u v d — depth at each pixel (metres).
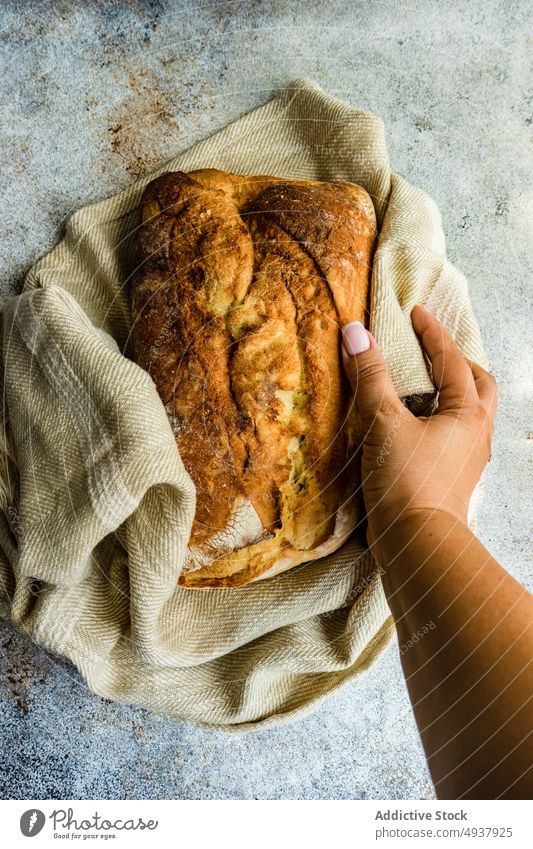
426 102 0.75
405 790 0.74
